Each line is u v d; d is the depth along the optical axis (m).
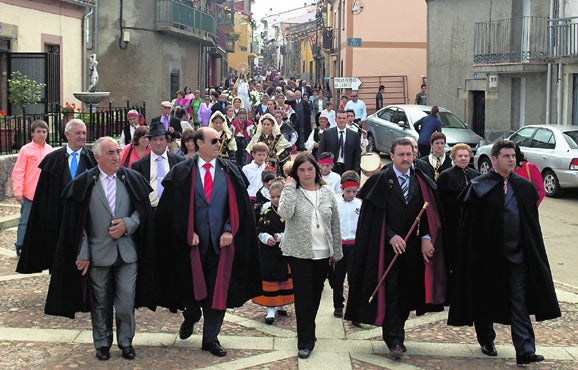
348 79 29.08
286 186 6.98
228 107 18.12
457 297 6.93
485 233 6.79
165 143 8.32
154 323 7.80
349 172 8.32
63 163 8.47
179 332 7.31
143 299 6.80
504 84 24.33
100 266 6.60
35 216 8.34
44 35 20.55
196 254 6.77
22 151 10.12
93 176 6.63
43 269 8.35
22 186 10.05
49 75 19.28
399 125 23.11
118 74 30.61
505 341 7.55
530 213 6.80
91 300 6.67
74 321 7.74
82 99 19.66
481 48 25.62
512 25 24.31
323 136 12.71
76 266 6.60
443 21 27.92
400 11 37.69
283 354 6.95
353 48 37.84
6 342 7.05
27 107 18.84
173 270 6.85
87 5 22.59
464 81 27.00
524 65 22.42
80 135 8.59
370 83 37.94
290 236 6.95
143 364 6.60
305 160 6.93
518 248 6.79
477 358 6.97
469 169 7.71
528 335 6.70
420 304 7.00
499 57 24.03
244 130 15.96
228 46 63.44
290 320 8.05
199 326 7.74
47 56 18.97
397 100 37.91
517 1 24.34
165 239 6.89
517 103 24.14
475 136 22.05
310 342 6.89
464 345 7.33
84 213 6.57
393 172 7.01
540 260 6.75
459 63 27.25
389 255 6.93
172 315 8.10
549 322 8.11
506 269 6.77
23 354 6.77
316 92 37.25
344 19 39.69
